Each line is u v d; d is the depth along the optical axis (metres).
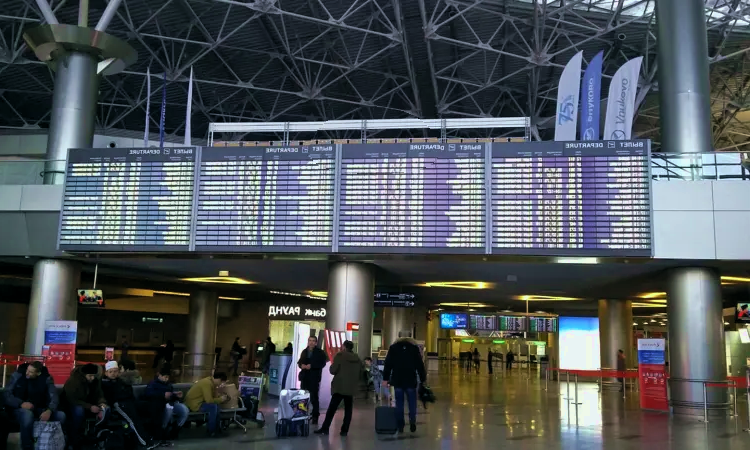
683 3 15.91
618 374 15.55
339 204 13.80
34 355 16.11
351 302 17.31
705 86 15.68
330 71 33.56
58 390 9.55
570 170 13.35
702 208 13.84
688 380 14.86
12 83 34.00
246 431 10.77
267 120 40.31
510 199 13.41
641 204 13.08
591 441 10.40
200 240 14.14
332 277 17.62
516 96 36.72
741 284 21.59
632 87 15.22
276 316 32.28
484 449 9.40
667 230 13.85
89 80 17.80
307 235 13.80
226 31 29.17
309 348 12.34
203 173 14.38
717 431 11.95
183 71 31.64
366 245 13.59
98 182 14.73
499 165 13.55
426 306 38.53
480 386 23.95
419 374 11.01
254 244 13.93
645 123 40.69
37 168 16.84
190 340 30.47
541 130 39.81
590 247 13.07
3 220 16.45
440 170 13.67
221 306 37.03
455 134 41.78
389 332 33.69
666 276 16.02
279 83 35.44
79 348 33.91
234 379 25.89
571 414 14.47
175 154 14.54
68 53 17.72
